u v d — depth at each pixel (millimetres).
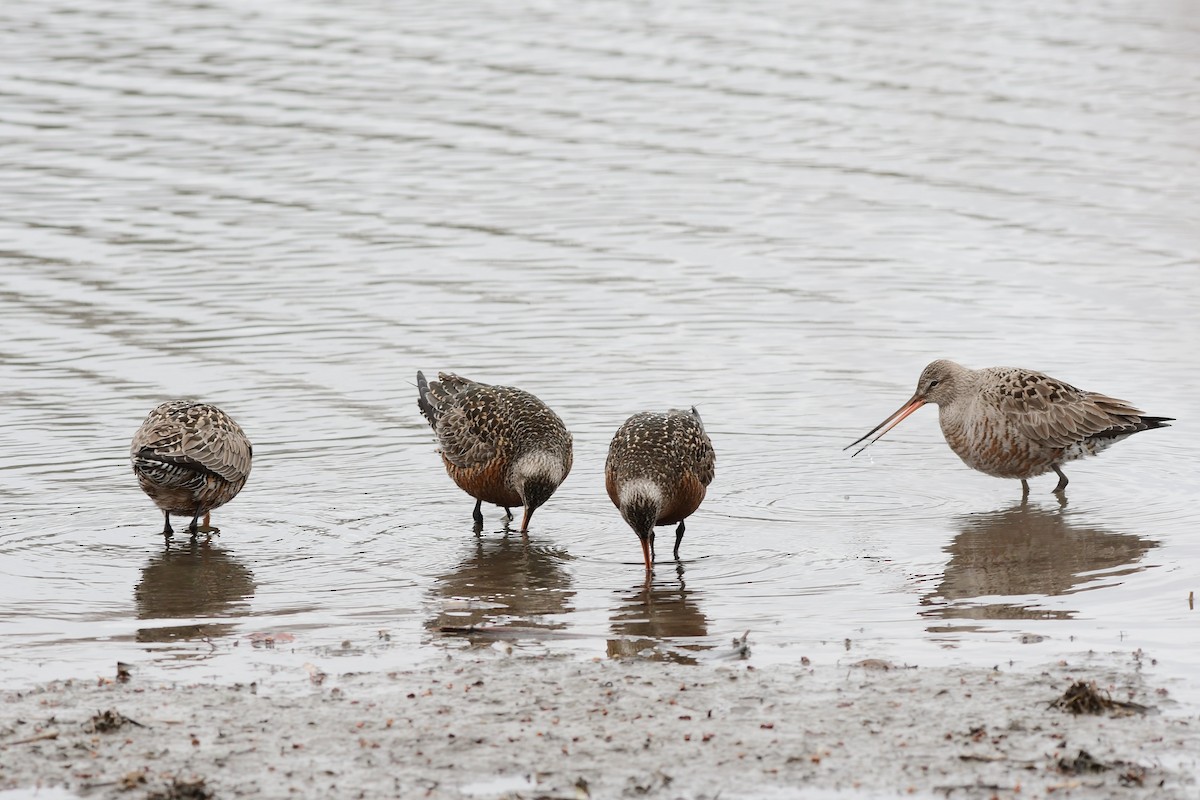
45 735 9180
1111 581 12422
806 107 28406
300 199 24219
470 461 14258
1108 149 26531
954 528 14141
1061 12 34500
